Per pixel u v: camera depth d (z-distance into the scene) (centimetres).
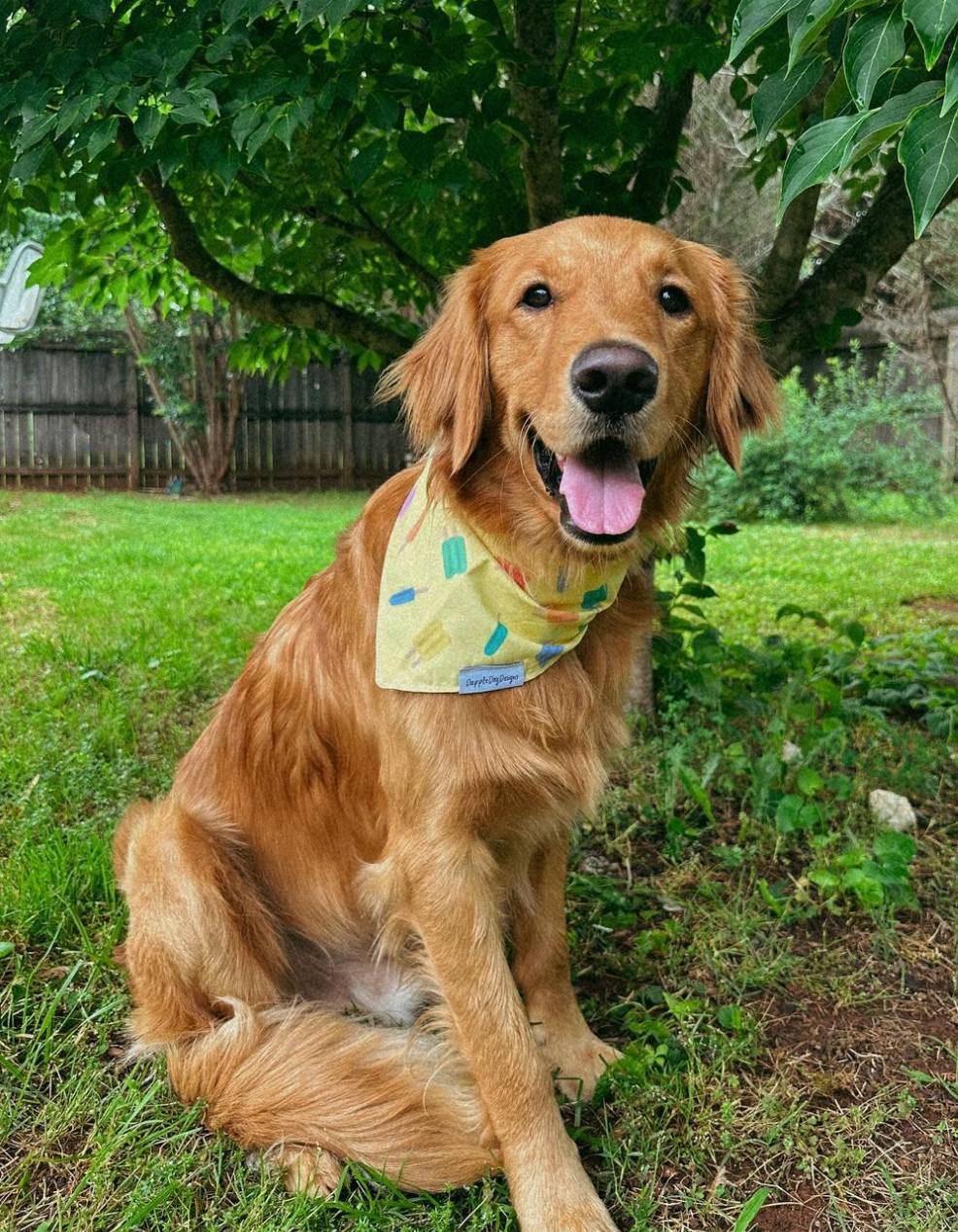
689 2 100
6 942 66
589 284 52
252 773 63
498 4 104
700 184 362
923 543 272
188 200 110
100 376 448
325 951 64
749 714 100
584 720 55
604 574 54
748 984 66
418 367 59
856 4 41
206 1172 51
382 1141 50
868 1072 58
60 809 87
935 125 37
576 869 81
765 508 342
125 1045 60
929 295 308
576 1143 54
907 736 103
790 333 101
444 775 52
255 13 60
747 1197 50
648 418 50
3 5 75
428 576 54
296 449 477
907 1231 47
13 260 156
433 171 80
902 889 73
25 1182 49
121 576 194
